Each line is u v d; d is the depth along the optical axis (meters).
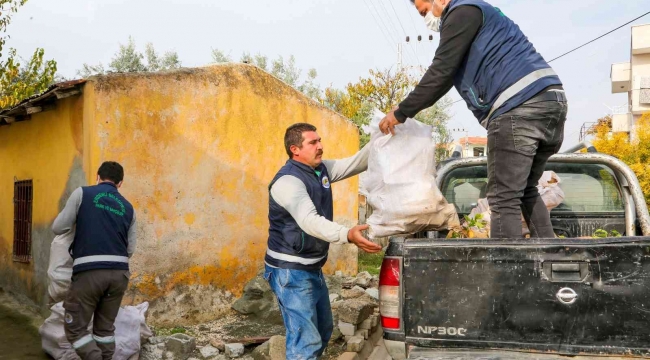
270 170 7.61
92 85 5.61
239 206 7.11
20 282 7.18
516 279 2.58
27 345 5.36
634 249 2.47
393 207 3.11
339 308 5.68
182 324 6.31
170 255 6.25
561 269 2.53
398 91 22.03
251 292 6.79
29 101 6.13
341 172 3.85
